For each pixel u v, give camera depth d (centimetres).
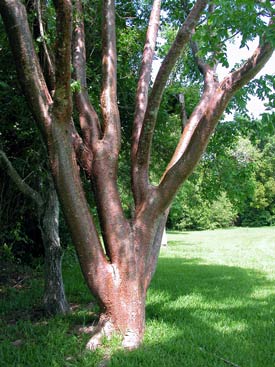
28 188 593
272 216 3722
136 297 464
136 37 775
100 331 454
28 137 693
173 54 458
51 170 448
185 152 466
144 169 504
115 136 502
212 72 559
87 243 454
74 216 449
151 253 507
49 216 596
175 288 785
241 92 506
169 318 559
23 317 583
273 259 1369
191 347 436
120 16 743
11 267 950
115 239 471
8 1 405
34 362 404
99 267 459
